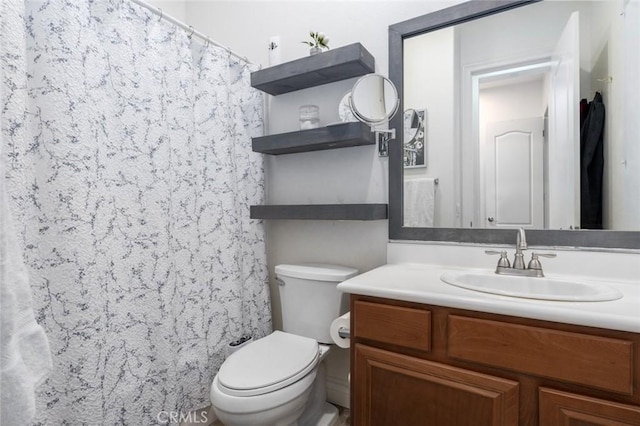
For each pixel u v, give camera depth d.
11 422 0.68
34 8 1.02
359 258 1.68
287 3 1.88
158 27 1.37
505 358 0.88
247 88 1.85
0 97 0.80
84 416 1.07
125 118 1.25
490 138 1.37
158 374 1.32
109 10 1.21
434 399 1.00
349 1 1.68
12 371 0.68
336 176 1.74
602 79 1.18
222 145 1.67
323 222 1.79
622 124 1.16
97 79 1.15
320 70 1.56
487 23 1.37
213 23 2.17
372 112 1.43
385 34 1.58
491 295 0.96
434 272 1.34
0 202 0.70
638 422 0.74
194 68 1.59
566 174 1.24
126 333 1.21
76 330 1.06
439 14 1.43
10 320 0.69
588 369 0.79
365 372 1.11
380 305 1.08
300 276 1.61
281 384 1.19
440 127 1.46
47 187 1.03
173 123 1.44
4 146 0.89
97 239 1.13
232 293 1.69
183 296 1.47
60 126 1.04
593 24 1.19
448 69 1.44
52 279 1.03
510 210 1.33
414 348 1.02
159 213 1.34
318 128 1.55
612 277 1.15
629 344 0.75
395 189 1.54
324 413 1.61
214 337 1.60
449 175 1.44
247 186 1.83
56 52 1.04
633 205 1.15
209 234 1.61
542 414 0.84
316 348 1.43
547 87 1.27
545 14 1.27
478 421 0.93
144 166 1.30
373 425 1.10
